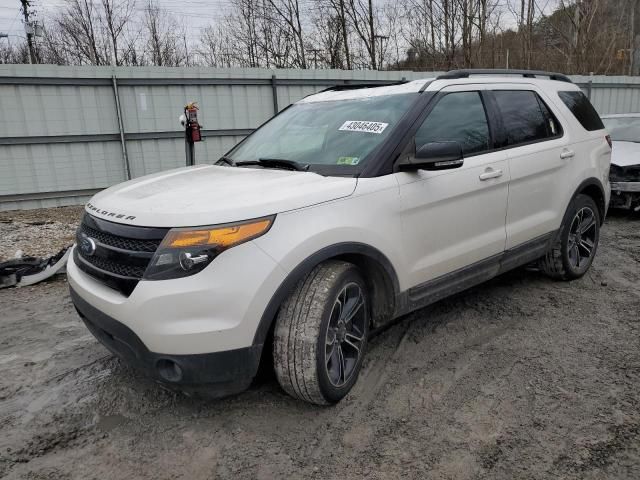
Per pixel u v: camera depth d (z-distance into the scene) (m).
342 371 2.93
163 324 2.42
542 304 4.29
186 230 2.45
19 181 9.70
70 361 3.57
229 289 2.44
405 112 3.35
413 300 3.29
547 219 4.24
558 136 4.39
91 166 10.21
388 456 2.49
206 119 10.89
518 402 2.89
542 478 2.32
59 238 7.33
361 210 2.90
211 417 2.85
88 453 2.59
